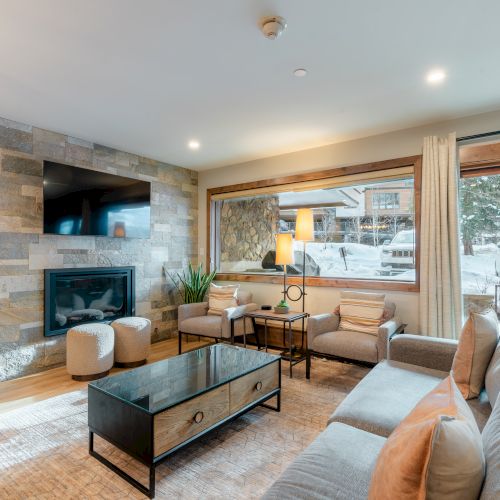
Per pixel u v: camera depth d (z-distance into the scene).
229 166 5.02
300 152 4.35
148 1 1.81
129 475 1.90
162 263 4.82
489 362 1.84
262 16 1.93
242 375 2.31
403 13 1.90
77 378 3.30
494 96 2.89
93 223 3.86
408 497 0.83
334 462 1.31
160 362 2.61
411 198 3.76
